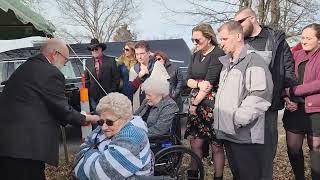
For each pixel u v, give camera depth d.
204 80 4.55
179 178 4.52
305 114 4.55
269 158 3.65
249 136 3.47
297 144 4.73
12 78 3.53
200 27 4.58
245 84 3.46
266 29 4.10
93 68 6.40
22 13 3.42
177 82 6.04
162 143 4.43
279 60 3.98
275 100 3.89
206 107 4.56
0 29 4.64
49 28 3.90
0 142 3.41
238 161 3.59
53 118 3.55
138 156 2.74
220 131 3.65
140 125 2.87
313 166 4.52
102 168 2.69
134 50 6.25
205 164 5.80
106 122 2.85
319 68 4.40
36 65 3.48
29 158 3.38
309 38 4.46
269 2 12.93
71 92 6.51
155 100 4.42
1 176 3.49
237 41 3.55
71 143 7.44
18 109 3.42
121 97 2.88
